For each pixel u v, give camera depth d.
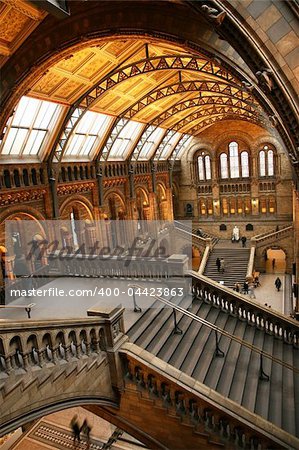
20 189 20.98
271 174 46.00
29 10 12.83
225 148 47.66
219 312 15.05
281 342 14.48
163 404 9.92
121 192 34.38
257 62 7.21
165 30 11.72
